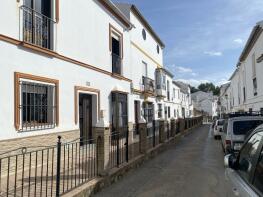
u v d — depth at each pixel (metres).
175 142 21.91
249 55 24.34
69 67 11.53
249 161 3.88
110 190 8.24
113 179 9.12
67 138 11.07
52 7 10.67
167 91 34.88
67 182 7.22
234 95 38.09
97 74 14.11
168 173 10.61
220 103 74.75
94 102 14.08
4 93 8.20
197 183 8.98
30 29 9.48
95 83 13.87
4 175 8.02
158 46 30.19
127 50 18.81
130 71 19.38
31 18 9.53
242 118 11.91
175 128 23.56
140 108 22.88
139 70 22.89
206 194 7.72
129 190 8.27
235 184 3.91
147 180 9.51
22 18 8.99
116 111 16.09
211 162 12.94
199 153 16.05
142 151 13.11
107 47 15.41
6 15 8.36
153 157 14.59
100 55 14.54
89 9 13.45
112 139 11.44
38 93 9.87
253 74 22.73
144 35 24.59
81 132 13.16
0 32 8.12
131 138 14.98
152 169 11.45
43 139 9.69
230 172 4.45
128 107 18.41
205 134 31.33
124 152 12.77
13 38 8.55
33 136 9.23
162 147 17.02
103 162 8.55
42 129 9.69
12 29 8.57
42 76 9.80
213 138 25.88
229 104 47.22
